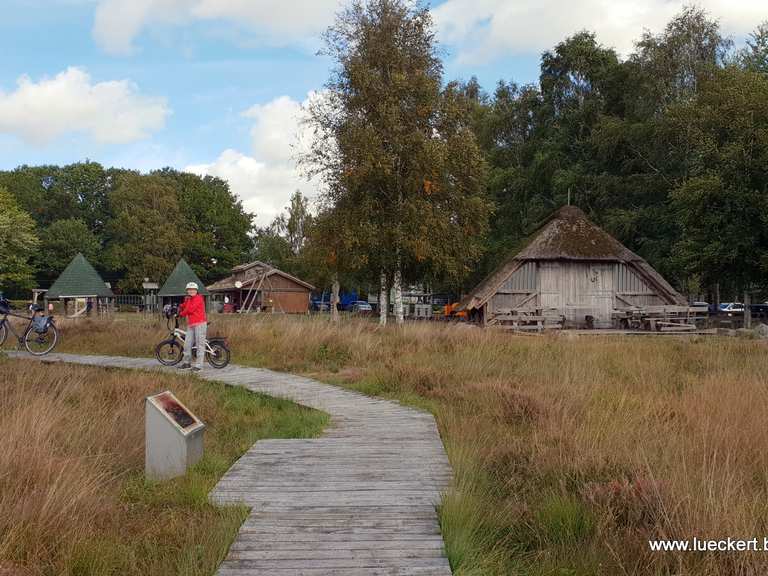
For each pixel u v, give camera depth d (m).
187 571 4.23
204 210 84.81
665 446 6.80
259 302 63.16
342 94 28.75
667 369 13.57
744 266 30.77
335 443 7.92
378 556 4.50
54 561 4.52
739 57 37.25
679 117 32.19
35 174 85.88
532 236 32.66
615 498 5.41
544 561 4.68
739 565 4.29
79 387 11.31
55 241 76.12
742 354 16.16
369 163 26.52
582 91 44.22
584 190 41.19
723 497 4.92
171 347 15.77
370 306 66.12
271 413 10.53
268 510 5.45
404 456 7.24
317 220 29.36
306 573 4.23
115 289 80.12
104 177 88.75
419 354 15.74
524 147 47.16
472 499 5.47
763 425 7.24
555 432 7.67
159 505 5.84
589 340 20.58
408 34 29.52
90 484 5.81
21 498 5.10
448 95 29.83
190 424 7.12
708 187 28.41
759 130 27.83
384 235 27.86
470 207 30.56
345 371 14.72
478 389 11.10
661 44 37.56
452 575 4.24
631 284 30.20
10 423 7.37
